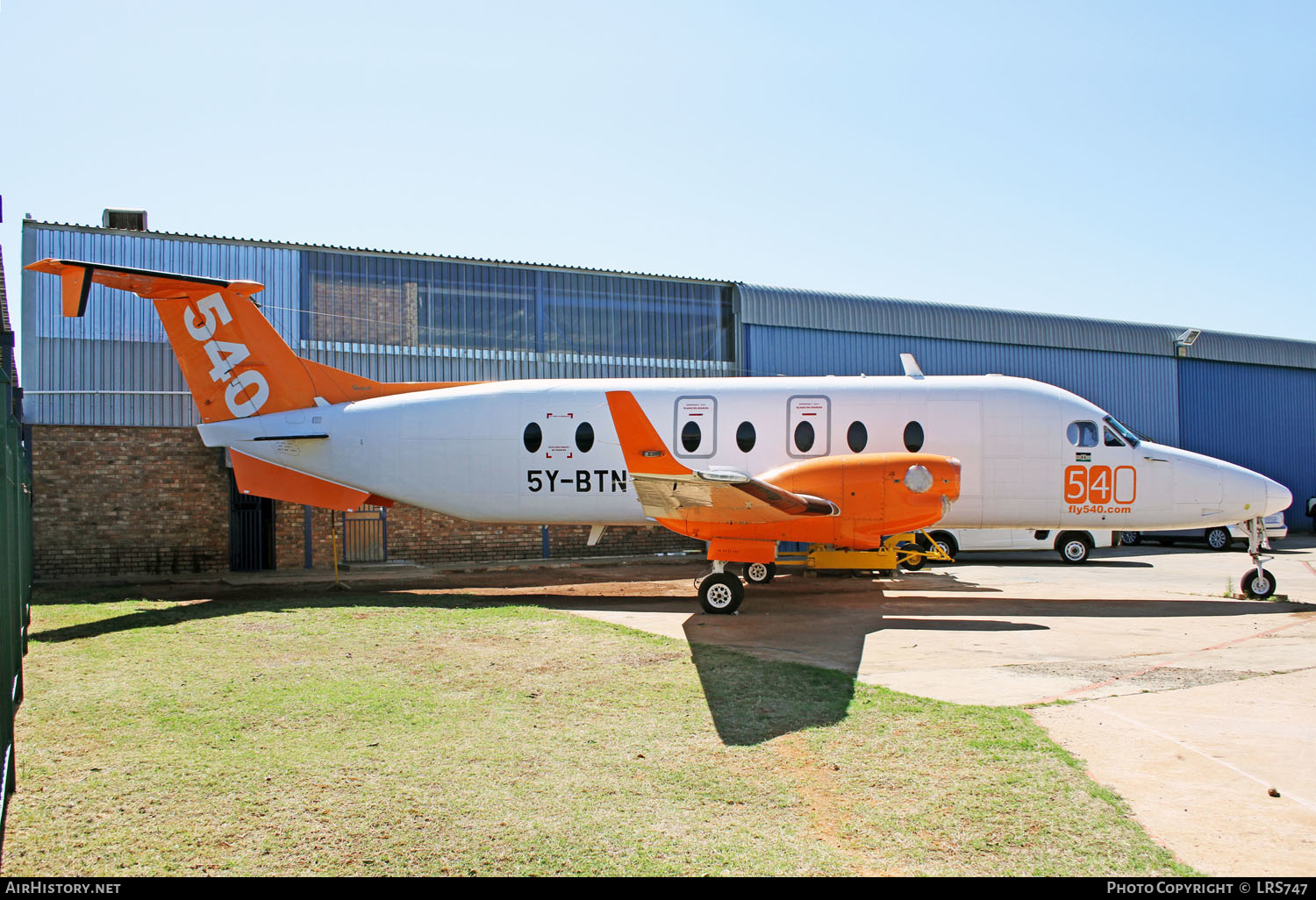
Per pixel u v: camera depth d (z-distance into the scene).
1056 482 13.70
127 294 17.56
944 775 5.43
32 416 16.83
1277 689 7.55
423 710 6.97
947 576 17.22
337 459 14.91
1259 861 4.24
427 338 19.86
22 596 9.27
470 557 20.38
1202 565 20.27
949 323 25.11
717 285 22.78
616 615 12.06
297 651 9.29
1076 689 7.62
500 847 4.44
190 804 5.01
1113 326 27.80
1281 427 31.22
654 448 10.80
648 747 6.01
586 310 21.41
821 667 8.57
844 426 13.90
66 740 6.18
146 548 17.53
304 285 18.84
